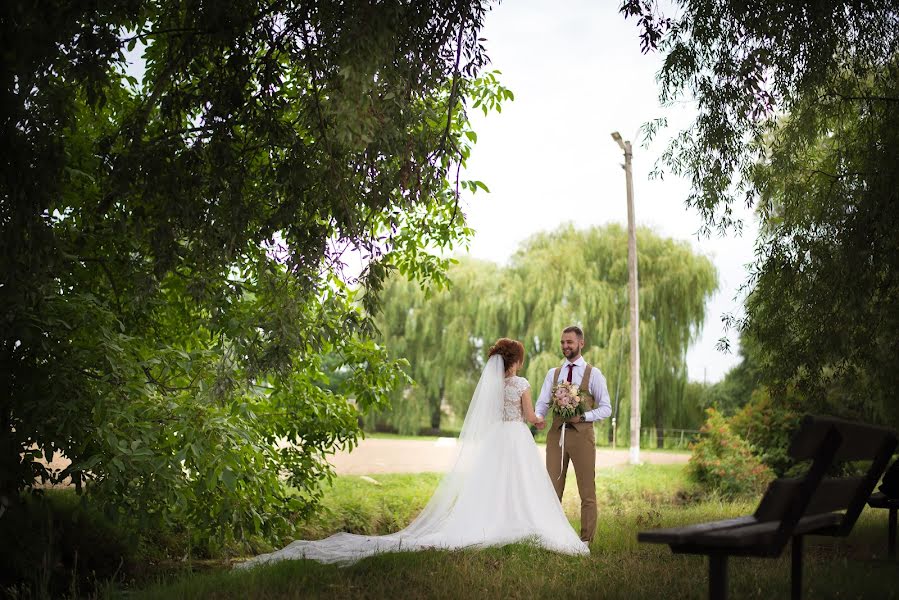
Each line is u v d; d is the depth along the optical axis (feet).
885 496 19.86
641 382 87.40
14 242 15.98
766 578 15.35
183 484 22.17
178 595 15.66
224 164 18.06
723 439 53.31
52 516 23.31
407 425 106.22
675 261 90.38
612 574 16.49
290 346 20.01
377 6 16.10
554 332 92.48
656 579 15.89
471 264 110.22
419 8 17.63
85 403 20.06
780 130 27.81
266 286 21.20
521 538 20.63
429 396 106.11
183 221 18.10
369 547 20.71
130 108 22.93
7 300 17.85
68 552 22.90
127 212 20.39
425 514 22.94
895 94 25.29
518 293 97.86
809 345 27.37
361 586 15.48
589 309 91.35
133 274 20.30
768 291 27.99
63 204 22.18
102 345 20.57
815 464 10.45
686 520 29.37
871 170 24.29
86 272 22.91
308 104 18.28
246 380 22.52
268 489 24.88
